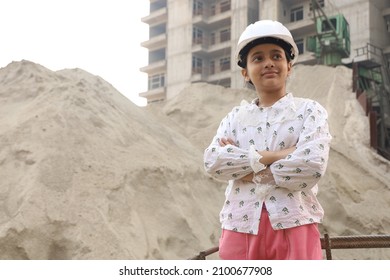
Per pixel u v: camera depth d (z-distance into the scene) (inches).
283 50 92.4
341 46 971.3
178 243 336.2
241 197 90.2
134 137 417.1
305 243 84.2
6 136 349.1
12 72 474.9
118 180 335.0
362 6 1316.4
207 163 93.0
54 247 277.6
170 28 1811.0
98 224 291.3
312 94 759.1
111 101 458.9
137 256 288.8
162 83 1867.6
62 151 335.6
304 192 89.4
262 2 1524.4
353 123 674.2
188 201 378.6
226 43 1635.1
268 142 89.4
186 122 673.0
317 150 84.7
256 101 98.7
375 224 481.4
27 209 282.5
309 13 1408.7
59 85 426.0
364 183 556.1
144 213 336.8
